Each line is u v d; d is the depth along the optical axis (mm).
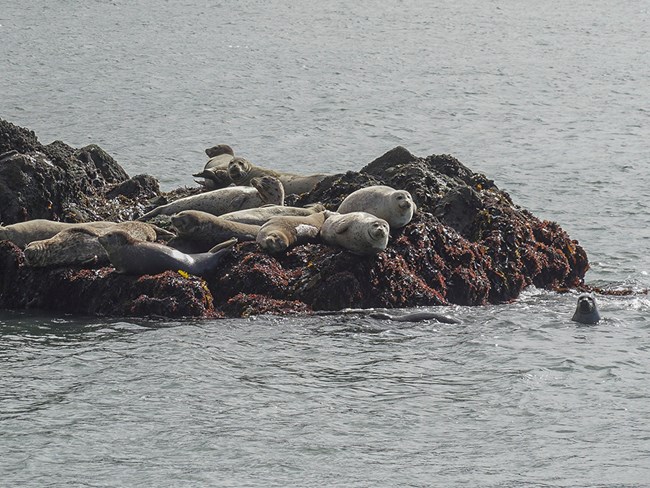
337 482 45344
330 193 79125
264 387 55094
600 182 126062
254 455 47625
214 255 70125
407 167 80000
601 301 72688
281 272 69250
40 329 64375
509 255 75938
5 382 55125
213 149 98750
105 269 69938
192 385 55156
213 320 66250
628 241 94562
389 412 52344
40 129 159125
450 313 69000
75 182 80938
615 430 50531
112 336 62719
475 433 50188
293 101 193125
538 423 51312
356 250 69375
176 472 45969
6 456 47125
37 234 72625
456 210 76625
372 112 183750
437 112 186125
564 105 196000
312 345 61594
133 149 144250
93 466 46406
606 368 58281
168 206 79875
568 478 45875
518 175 131625
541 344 62344
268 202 78750
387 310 68250
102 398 53375
